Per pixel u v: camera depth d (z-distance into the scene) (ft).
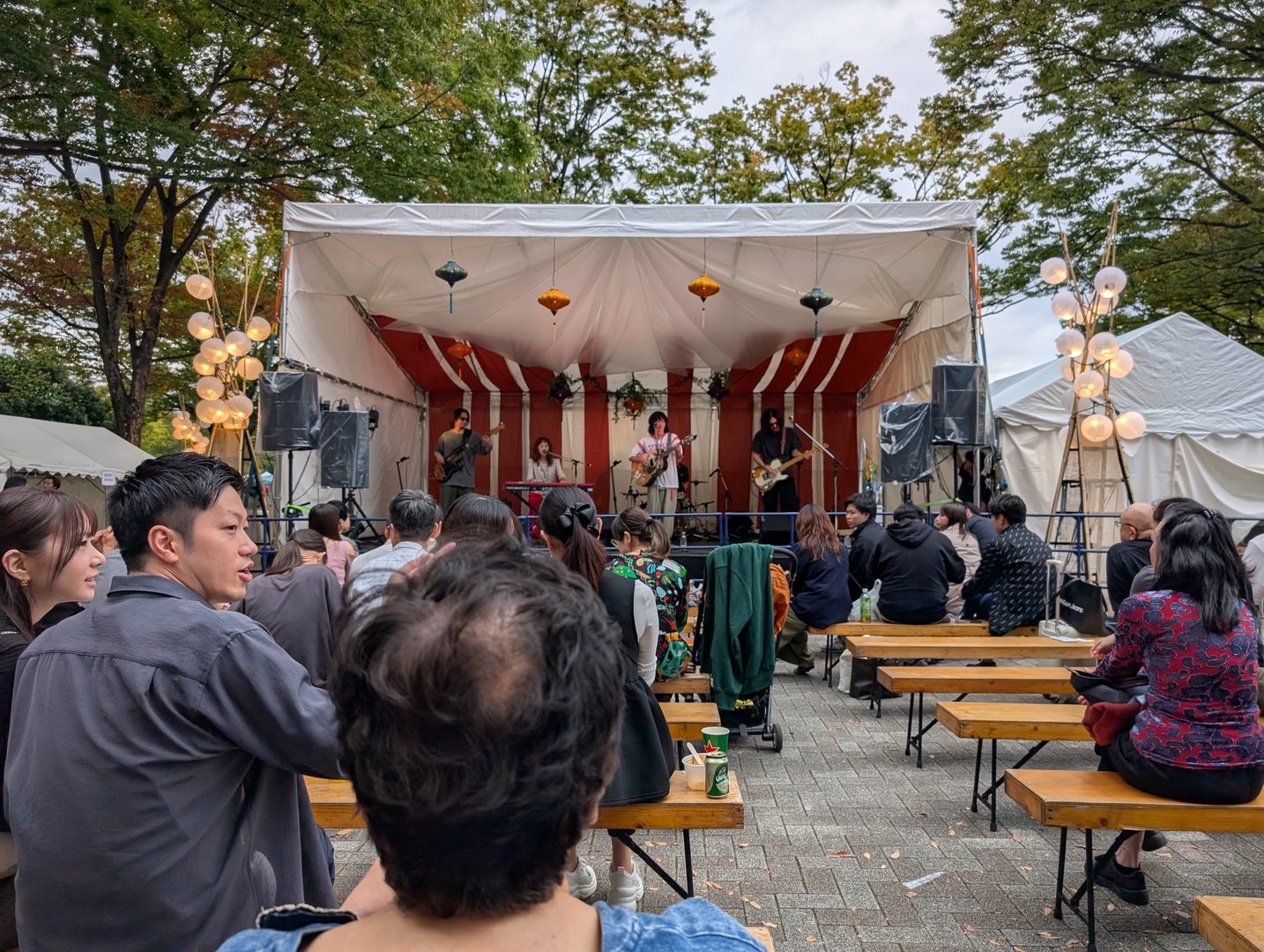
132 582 4.43
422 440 48.19
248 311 48.85
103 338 44.39
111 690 4.00
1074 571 27.04
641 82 59.82
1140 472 33.22
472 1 44.62
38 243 44.34
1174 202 46.47
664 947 2.20
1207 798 8.58
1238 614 8.61
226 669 4.14
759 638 14.73
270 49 36.09
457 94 41.22
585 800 2.34
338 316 34.09
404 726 2.19
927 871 10.66
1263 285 47.01
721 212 26.89
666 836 11.87
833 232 26.89
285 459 30.37
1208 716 8.57
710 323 39.91
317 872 5.09
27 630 6.50
